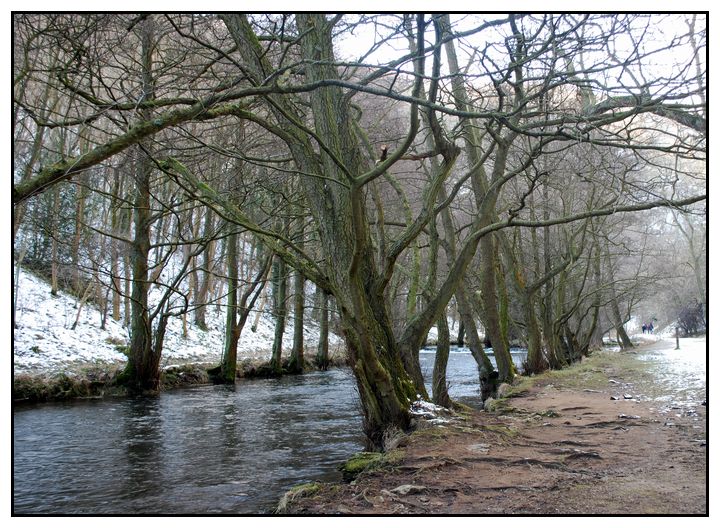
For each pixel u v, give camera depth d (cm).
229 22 855
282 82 888
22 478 806
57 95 1398
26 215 1644
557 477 592
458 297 1741
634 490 529
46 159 1800
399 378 902
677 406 1042
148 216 1816
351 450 972
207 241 1340
